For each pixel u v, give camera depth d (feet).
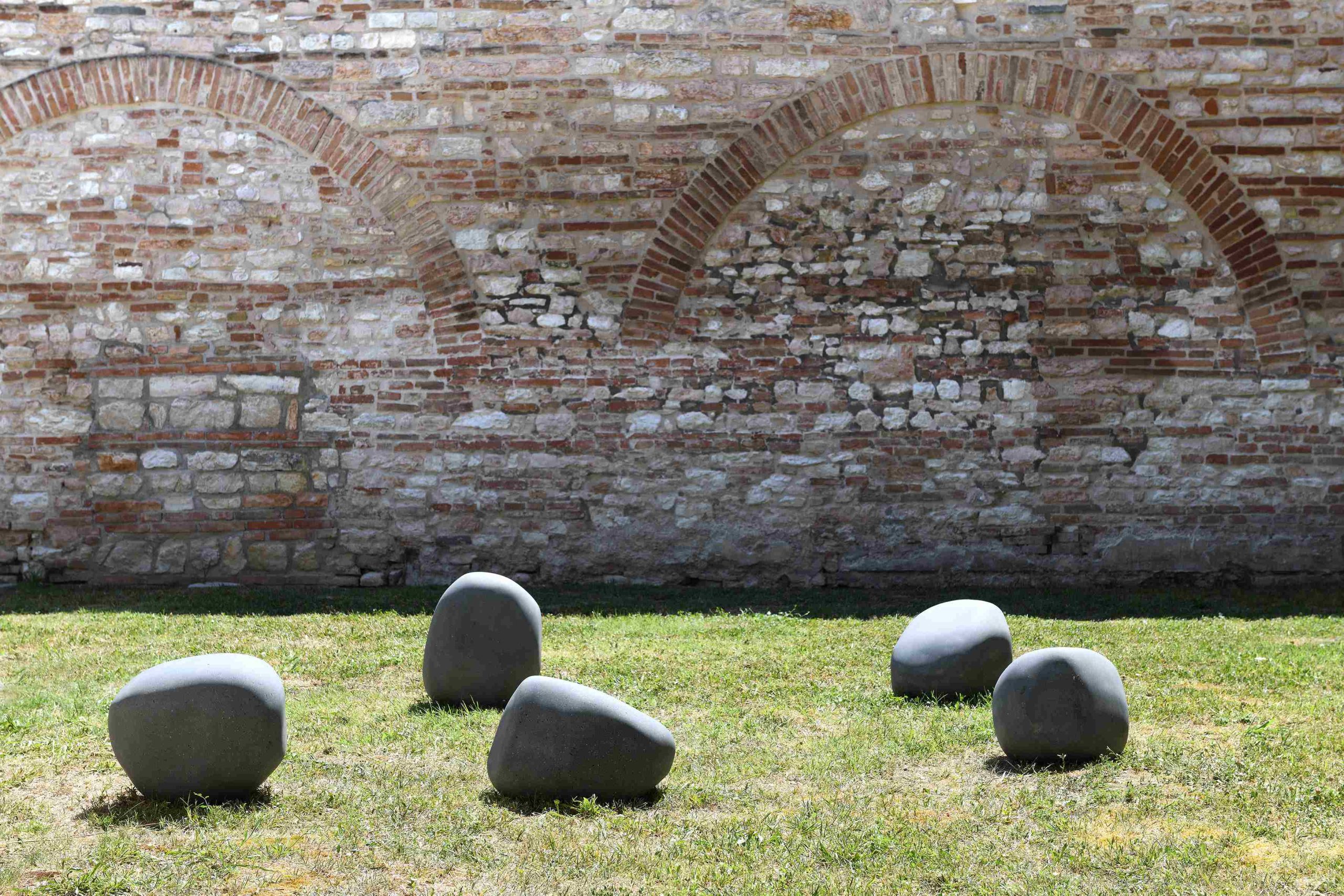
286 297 37.93
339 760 18.48
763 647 27.76
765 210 37.60
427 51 37.83
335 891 13.08
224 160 37.91
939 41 37.42
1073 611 33.24
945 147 37.45
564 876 13.52
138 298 37.91
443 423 37.83
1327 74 37.14
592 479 37.70
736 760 18.37
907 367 37.55
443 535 37.76
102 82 37.83
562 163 37.70
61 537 37.83
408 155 37.81
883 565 37.52
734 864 13.84
